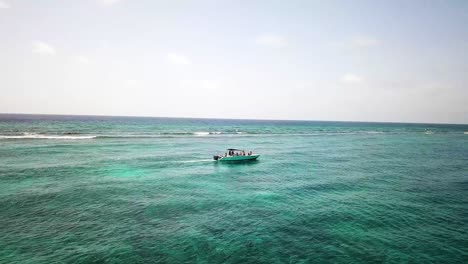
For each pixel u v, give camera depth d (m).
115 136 81.19
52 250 16.30
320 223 20.92
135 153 52.44
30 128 96.88
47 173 34.75
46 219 20.84
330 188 30.94
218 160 46.22
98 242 17.42
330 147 72.00
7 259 15.24
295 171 40.19
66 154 48.16
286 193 28.80
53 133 82.31
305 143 81.75
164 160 46.44
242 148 65.88
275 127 183.88
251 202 25.69
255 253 16.41
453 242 18.14
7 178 31.91
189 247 16.98
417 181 34.66
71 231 18.92
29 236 18.05
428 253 16.69
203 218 21.69
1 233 18.39
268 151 62.16
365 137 112.81
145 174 36.34
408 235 19.08
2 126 100.75
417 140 100.06
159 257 15.78
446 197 27.86
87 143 63.56
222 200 26.19
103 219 21.11
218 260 15.59
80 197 26.12
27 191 27.34
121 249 16.58
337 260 15.73
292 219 21.66
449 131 181.62
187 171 39.00
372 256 16.23
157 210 23.25
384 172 40.12
